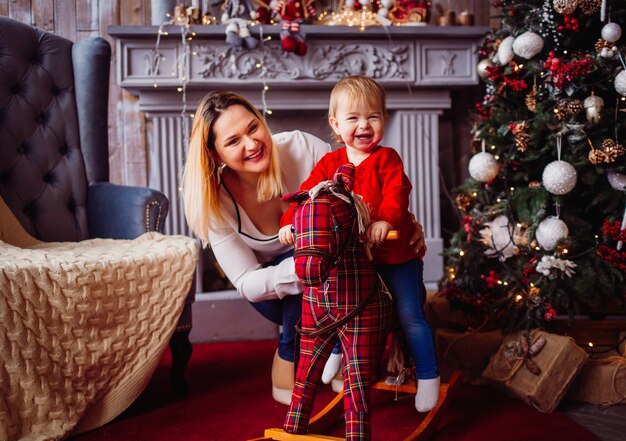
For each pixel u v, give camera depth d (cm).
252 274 196
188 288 206
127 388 197
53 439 175
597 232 234
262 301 211
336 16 344
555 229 221
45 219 258
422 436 175
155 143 335
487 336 232
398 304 178
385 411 207
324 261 135
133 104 364
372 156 181
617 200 219
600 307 237
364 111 175
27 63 264
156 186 337
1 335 167
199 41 325
